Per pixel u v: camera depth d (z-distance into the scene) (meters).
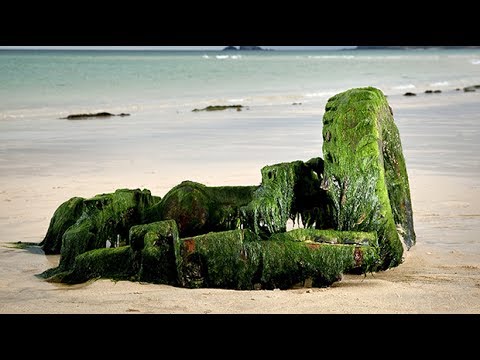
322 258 4.95
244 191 5.86
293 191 5.65
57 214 6.49
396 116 19.14
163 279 5.04
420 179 9.80
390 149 5.91
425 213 7.73
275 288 4.92
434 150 12.60
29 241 6.89
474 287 5.01
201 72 50.09
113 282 5.11
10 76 38.47
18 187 9.69
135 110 22.19
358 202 5.34
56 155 12.66
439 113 20.14
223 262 4.93
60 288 5.14
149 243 5.04
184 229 5.57
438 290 4.92
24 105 23.44
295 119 19.08
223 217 5.59
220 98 27.33
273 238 5.19
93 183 10.03
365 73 51.56
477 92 30.47
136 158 12.30
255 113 20.92
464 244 6.43
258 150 13.22
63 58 81.19
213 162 11.84
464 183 9.56
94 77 40.50
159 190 9.50
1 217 7.89
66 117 19.84
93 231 5.65
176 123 18.17
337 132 5.52
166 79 40.59
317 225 5.62
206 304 4.57
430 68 61.81
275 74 49.03
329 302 4.62
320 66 66.50
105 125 17.78
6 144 14.07
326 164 5.57
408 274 5.37
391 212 5.45
